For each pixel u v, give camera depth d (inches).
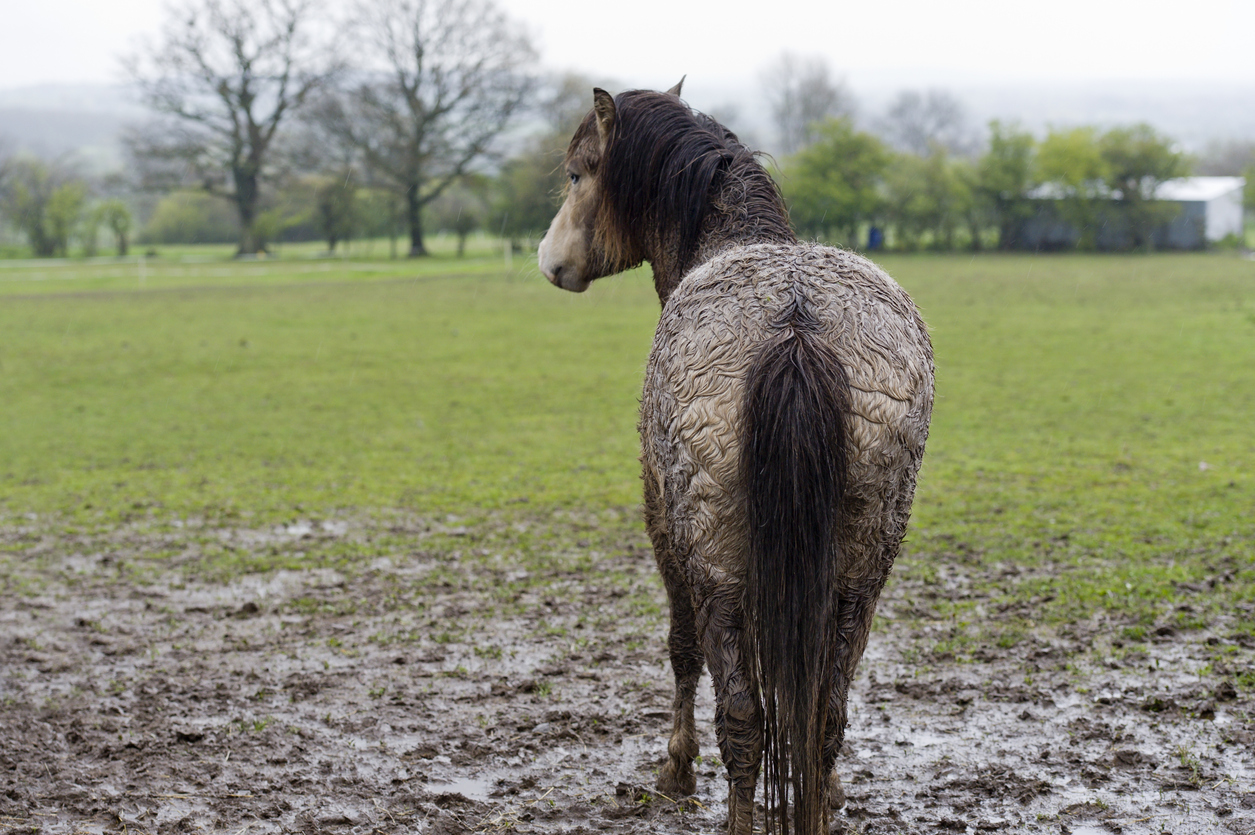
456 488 383.2
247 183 2223.2
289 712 182.4
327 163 2118.6
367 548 302.0
